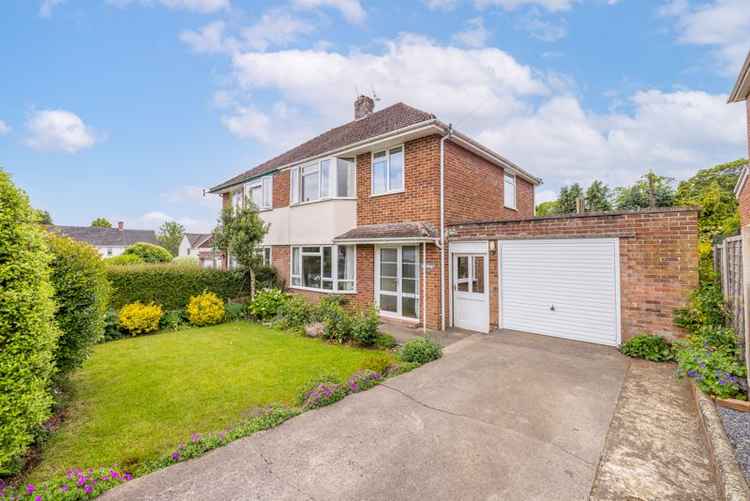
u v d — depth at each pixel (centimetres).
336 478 303
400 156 1048
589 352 695
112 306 1049
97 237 4925
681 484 291
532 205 1634
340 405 457
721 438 324
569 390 502
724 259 596
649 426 393
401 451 345
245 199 1329
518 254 869
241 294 1336
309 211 1237
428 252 968
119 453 371
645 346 658
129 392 541
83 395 530
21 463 340
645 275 696
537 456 335
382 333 874
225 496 279
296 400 496
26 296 336
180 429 425
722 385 412
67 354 499
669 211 671
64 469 341
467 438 370
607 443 358
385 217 1082
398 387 518
